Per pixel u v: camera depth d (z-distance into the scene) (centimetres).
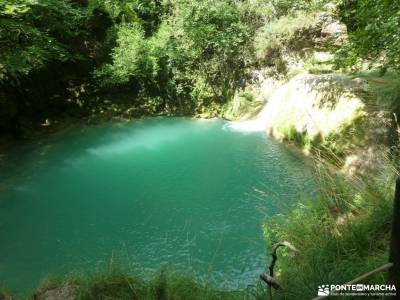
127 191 852
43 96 1248
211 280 520
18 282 575
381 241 334
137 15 1412
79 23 1321
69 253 651
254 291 338
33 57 1053
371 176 450
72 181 901
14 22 973
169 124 1276
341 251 331
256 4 1339
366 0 599
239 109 1325
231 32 1324
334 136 884
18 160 1009
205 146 1086
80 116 1288
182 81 1382
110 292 371
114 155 1038
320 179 454
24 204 807
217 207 766
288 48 1312
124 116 1323
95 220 748
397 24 520
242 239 656
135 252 639
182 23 1316
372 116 829
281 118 1090
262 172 898
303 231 395
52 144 1113
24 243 681
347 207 410
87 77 1369
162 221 733
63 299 398
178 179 896
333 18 1254
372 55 683
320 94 985
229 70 1380
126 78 1308
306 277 294
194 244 653
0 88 1130
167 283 375
